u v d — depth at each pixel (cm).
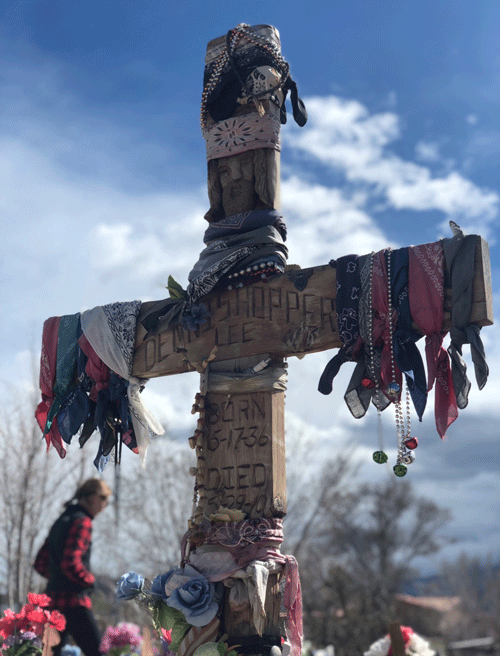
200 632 269
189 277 317
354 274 279
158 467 1123
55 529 509
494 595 4350
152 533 1102
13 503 780
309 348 287
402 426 266
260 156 320
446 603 3959
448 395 263
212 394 299
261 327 296
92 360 335
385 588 2291
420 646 352
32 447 804
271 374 290
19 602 741
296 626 275
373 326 271
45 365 351
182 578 272
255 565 266
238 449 288
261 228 308
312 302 288
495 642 2362
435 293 263
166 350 319
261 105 321
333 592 1655
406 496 2573
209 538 279
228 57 328
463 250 263
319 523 1334
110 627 517
